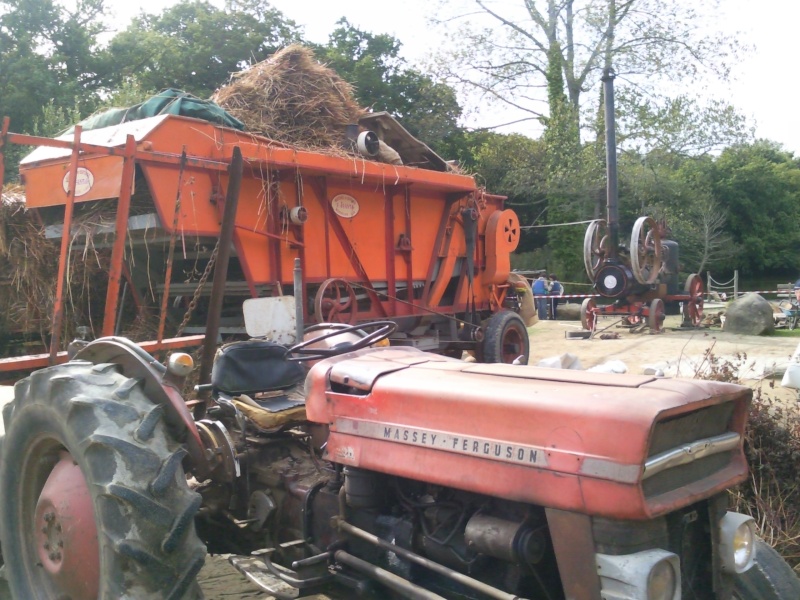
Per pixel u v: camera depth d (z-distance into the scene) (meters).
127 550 2.51
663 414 2.20
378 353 3.40
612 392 2.41
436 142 28.12
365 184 8.06
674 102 24.83
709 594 2.58
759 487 4.45
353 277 8.01
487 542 2.50
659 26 22.58
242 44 24.84
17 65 17.77
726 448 2.56
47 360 4.10
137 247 6.98
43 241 6.90
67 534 2.83
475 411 2.56
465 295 9.71
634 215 27.81
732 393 2.53
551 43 24.42
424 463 2.67
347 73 27.55
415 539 2.87
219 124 6.71
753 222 40.56
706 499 2.55
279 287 7.02
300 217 7.12
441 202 9.23
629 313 13.81
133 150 5.59
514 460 2.41
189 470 3.12
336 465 3.17
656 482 2.29
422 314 8.90
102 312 7.29
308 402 3.16
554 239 25.88
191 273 7.09
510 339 9.72
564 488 2.28
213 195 6.54
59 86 18.16
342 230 7.81
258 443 3.53
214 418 3.71
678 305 18.17
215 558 4.43
